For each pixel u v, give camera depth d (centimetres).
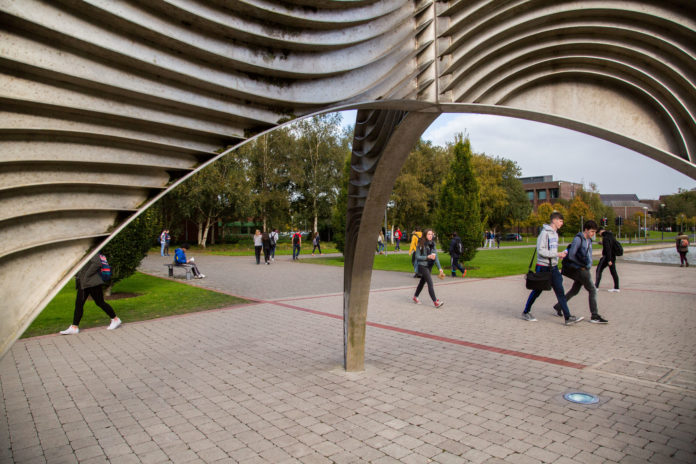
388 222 4609
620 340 658
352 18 318
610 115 324
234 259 2514
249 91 295
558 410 406
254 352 615
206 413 411
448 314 870
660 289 1212
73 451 344
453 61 347
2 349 226
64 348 648
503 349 614
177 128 277
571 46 318
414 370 526
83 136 245
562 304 767
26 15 197
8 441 362
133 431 377
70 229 253
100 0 215
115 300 1048
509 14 318
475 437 354
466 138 1719
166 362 574
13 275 232
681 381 480
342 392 457
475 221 1722
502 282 1398
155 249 3516
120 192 273
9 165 225
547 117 344
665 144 308
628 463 313
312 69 318
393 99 342
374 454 329
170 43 253
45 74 218
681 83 289
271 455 330
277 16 285
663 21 278
